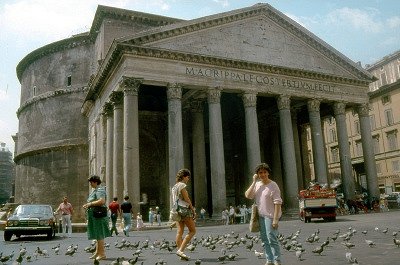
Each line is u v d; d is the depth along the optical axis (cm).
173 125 2605
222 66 2886
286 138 3036
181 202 820
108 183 2950
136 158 2480
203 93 3050
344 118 3400
